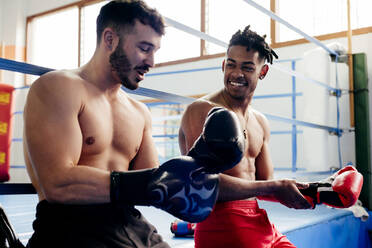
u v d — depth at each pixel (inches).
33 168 33.8
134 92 58.1
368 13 178.2
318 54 149.9
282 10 204.4
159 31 36.6
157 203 29.0
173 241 73.5
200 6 231.6
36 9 301.4
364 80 152.0
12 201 158.2
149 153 44.3
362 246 129.3
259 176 62.3
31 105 34.9
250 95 58.6
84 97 36.9
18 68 41.2
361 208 122.0
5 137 107.7
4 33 309.0
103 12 37.9
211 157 29.0
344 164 164.2
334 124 162.7
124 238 36.2
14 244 35.2
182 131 60.9
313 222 95.4
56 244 34.2
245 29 56.6
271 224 59.6
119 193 30.7
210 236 52.6
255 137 60.0
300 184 52.9
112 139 39.6
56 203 35.2
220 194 45.6
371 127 161.8
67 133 34.0
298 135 191.0
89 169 32.3
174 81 236.5
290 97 195.5
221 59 219.5
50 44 299.7
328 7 190.1
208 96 60.5
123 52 36.4
